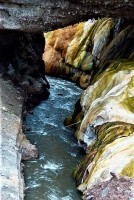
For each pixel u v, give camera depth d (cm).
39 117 2447
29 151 1914
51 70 3612
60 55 3691
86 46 3469
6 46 2508
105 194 1377
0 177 1520
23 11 2027
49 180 1752
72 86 3306
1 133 1800
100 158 1622
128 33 2591
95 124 1880
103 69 2370
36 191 1667
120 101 1856
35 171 1816
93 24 3578
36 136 2162
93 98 2106
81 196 1599
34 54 2838
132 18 2073
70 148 2053
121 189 1357
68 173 1820
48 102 2777
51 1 1983
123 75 2006
